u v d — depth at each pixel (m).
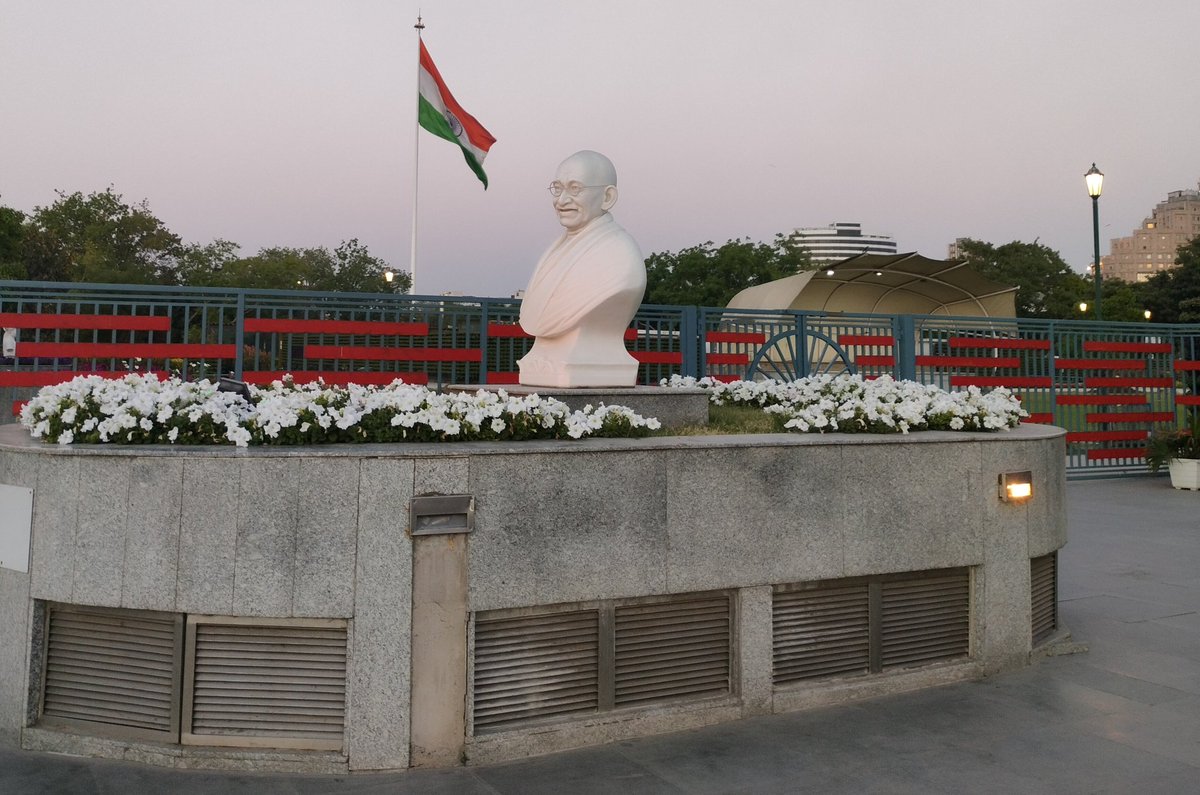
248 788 3.68
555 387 6.43
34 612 4.15
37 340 9.94
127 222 51.62
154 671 4.04
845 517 4.94
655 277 42.78
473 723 4.04
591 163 6.43
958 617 5.42
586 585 4.27
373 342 11.11
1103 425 17.50
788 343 13.65
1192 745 4.27
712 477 4.59
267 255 51.41
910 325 14.81
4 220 37.47
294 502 3.92
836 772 3.92
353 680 3.90
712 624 4.66
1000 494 5.47
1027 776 3.89
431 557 3.98
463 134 18.20
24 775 3.79
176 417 4.48
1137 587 8.02
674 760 4.05
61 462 4.10
